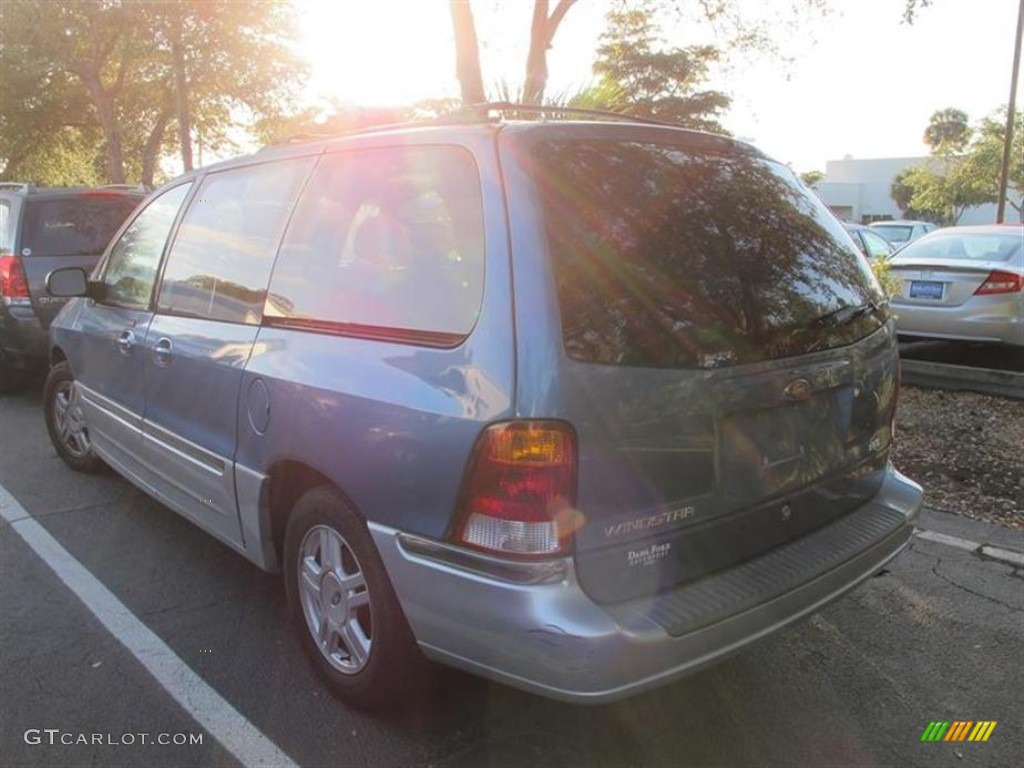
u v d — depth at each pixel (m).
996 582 3.90
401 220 2.68
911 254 8.88
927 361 8.46
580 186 2.45
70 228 7.16
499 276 2.30
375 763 2.63
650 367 2.32
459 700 2.95
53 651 3.24
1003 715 2.92
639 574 2.33
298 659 3.20
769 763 2.67
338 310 2.83
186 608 3.59
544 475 2.15
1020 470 5.43
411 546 2.42
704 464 2.44
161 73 20.69
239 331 3.23
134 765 2.61
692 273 2.51
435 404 2.34
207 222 3.71
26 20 18.56
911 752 2.73
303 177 3.19
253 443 3.06
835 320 2.89
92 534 4.35
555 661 2.16
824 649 3.33
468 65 9.14
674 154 2.78
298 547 3.00
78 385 4.73
